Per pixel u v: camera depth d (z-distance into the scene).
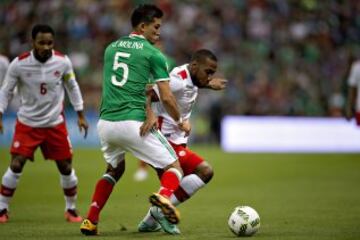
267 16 105.56
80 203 40.53
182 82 27.67
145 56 26.06
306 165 68.75
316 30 105.81
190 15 102.25
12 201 40.94
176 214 24.34
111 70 26.53
